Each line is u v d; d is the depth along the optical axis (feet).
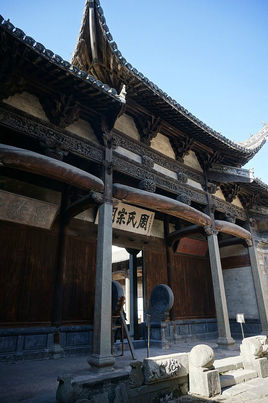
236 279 61.26
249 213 61.87
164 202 38.32
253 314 56.65
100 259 29.50
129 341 32.86
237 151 50.16
